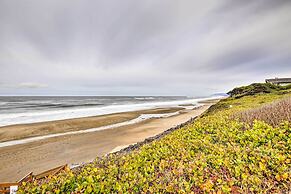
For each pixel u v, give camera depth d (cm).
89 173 579
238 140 724
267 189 402
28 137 2603
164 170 566
